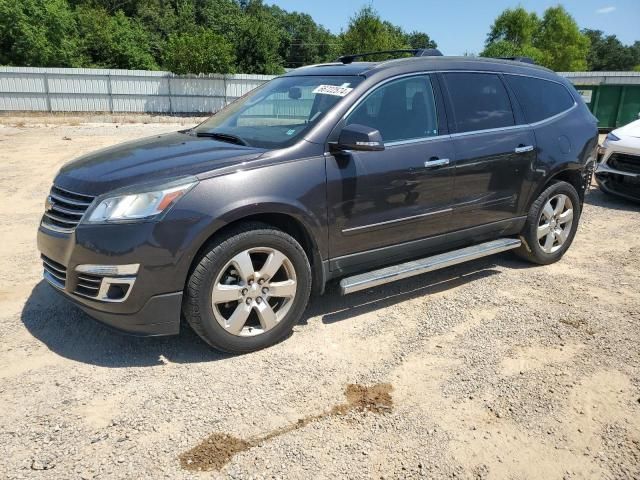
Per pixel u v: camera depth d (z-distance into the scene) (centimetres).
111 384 305
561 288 465
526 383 317
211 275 314
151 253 298
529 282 478
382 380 318
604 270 514
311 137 352
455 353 351
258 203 319
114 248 297
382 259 400
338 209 358
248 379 314
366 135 333
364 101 377
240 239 319
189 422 274
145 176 312
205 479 235
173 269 304
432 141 404
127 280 299
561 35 6894
